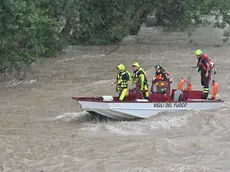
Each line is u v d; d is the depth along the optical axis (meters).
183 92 17.45
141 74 16.56
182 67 28.42
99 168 11.51
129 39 43.28
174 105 16.45
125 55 34.84
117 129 15.31
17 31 23.55
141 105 16.09
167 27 46.16
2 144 13.62
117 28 37.72
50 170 11.45
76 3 32.66
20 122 16.52
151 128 15.30
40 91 22.59
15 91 22.89
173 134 14.62
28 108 18.88
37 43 25.66
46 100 20.36
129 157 12.32
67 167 11.64
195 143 13.38
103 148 13.20
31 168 11.62
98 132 15.03
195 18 40.53
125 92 16.30
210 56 33.28
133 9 37.72
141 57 33.72
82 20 35.50
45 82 25.14
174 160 12.02
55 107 18.95
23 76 26.45
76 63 31.61
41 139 14.25
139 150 12.90
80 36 38.19
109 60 32.72
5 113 18.02
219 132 14.62
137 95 16.55
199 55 17.86
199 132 14.70
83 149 13.12
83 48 38.25
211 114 16.08
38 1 25.77
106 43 39.72
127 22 37.88
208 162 11.84
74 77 26.47
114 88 22.44
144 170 11.10
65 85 24.05
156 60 32.03
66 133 14.95
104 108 15.86
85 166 11.68
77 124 16.17
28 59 25.22
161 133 14.80
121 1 37.06
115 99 16.66
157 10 40.53
